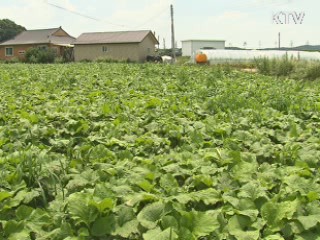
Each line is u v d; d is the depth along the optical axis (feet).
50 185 13.82
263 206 11.72
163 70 59.06
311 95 33.22
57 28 215.92
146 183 13.12
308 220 11.18
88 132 20.65
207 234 10.85
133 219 11.57
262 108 26.32
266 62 70.44
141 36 190.08
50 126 21.01
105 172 14.21
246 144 18.49
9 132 19.40
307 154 16.29
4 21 260.01
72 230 11.29
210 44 224.33
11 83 42.75
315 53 108.78
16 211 11.93
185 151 16.46
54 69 66.49
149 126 21.26
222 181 13.85
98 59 147.23
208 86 40.29
